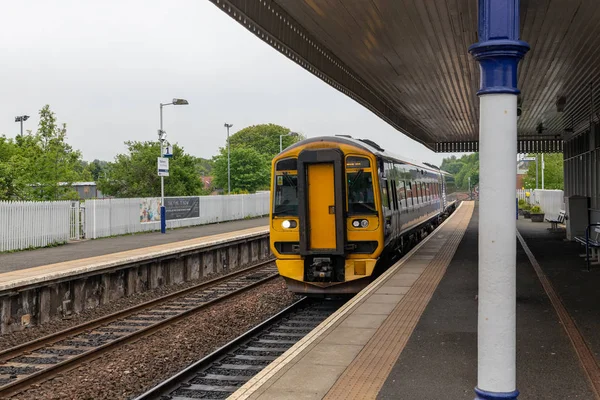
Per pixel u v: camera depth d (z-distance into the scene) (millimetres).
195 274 20797
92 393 8383
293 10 11844
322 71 15141
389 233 14758
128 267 17016
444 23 12547
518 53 3967
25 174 28656
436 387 6195
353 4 11352
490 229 4000
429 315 9625
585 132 24703
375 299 11039
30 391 8492
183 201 33719
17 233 21109
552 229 26766
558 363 6875
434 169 32125
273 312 13891
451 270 14539
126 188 42312
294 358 7352
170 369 9633
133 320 13273
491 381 4043
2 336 12508
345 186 13664
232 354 10086
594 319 9070
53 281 14117
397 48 14672
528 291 11461
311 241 13562
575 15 11406
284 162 13914
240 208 41719
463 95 21078
